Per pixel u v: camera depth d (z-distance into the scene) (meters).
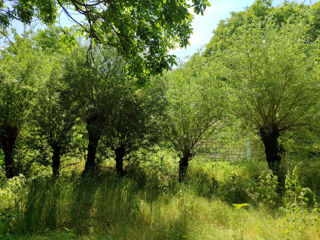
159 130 6.67
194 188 6.02
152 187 6.21
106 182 5.88
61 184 4.99
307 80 6.09
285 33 6.78
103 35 7.12
